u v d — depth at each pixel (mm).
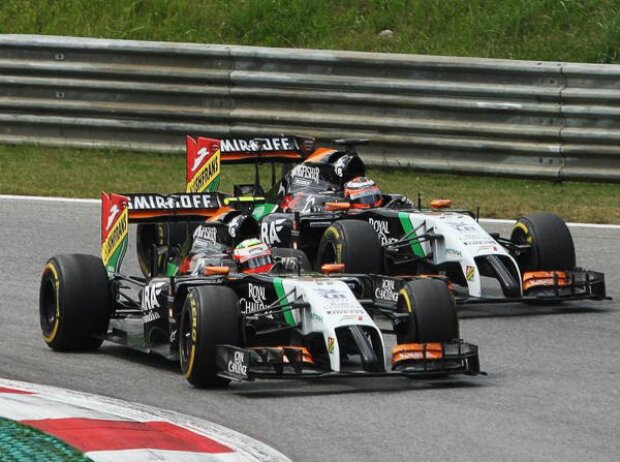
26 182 66062
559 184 64938
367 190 49094
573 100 63500
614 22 75750
